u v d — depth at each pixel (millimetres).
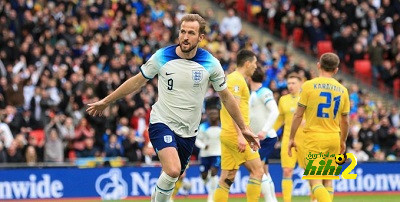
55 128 43469
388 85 61375
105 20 56000
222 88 21422
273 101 28797
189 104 21125
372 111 54156
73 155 44375
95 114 21516
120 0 57312
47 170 41500
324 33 63469
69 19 53500
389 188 45000
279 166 43375
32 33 52844
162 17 58750
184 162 21812
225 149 26625
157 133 21062
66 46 52531
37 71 48781
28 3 54344
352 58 62000
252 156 26344
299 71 56219
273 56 56031
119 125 46094
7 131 42438
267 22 65000
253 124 29188
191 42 20547
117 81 49031
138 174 42375
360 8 64438
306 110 25422
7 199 40781
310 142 25297
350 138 48938
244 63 26375
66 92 47312
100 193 41969
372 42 62625
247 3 66250
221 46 56938
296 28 63688
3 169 40844
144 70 21109
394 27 64938
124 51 53375
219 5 65875
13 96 46438
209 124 38469
